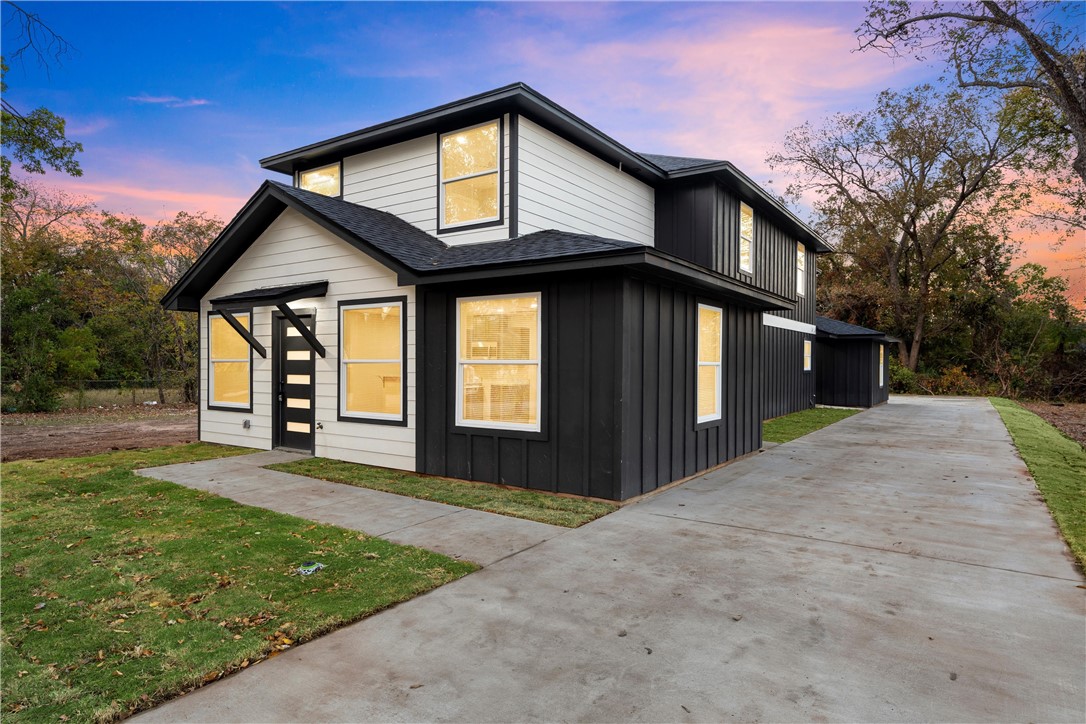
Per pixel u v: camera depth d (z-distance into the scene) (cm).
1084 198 1970
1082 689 257
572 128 877
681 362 729
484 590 370
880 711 240
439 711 239
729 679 265
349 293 821
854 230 3027
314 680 263
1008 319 2802
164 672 267
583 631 313
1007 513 568
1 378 1603
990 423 1405
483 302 697
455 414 715
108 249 2111
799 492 661
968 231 2844
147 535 479
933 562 427
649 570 407
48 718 231
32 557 425
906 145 2770
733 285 756
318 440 865
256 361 945
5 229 2091
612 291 603
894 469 808
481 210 831
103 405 1834
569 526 514
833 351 1981
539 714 238
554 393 641
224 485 673
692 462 758
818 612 339
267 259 926
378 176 949
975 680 265
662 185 1163
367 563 414
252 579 383
